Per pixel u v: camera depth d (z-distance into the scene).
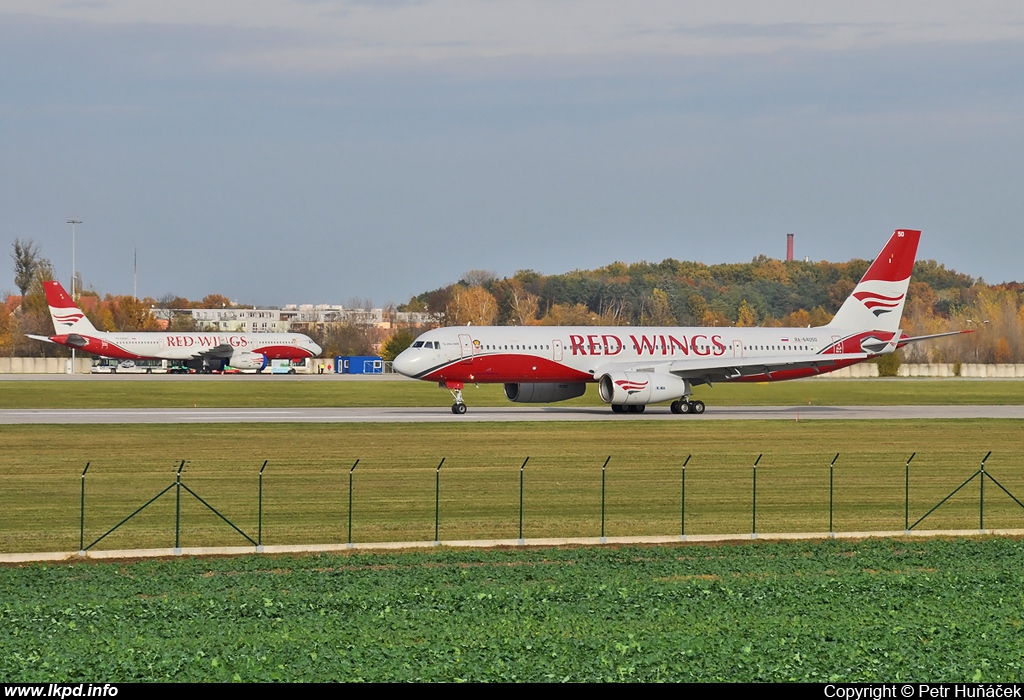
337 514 119.88
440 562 96.75
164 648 69.62
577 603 82.12
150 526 112.56
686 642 72.38
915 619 78.69
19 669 65.25
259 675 64.75
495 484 141.75
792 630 75.56
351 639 72.00
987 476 153.50
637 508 126.12
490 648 70.62
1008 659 69.94
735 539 109.00
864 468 161.00
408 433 198.62
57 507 122.19
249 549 101.38
